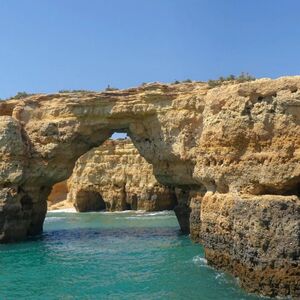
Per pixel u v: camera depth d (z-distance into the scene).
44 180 38.12
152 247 31.80
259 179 20.20
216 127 22.53
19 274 24.58
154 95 35.47
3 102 38.88
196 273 23.00
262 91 20.61
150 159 37.56
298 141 19.22
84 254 29.86
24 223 36.69
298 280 17.56
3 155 35.16
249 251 19.19
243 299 18.38
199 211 33.03
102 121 37.19
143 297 19.67
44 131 37.22
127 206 70.38
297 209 18.12
